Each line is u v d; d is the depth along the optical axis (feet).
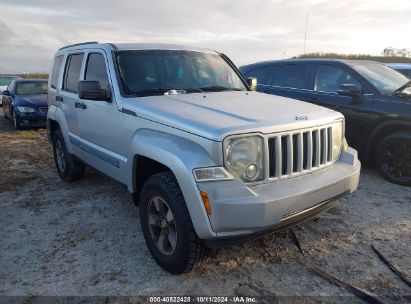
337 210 14.46
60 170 19.33
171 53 14.90
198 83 14.51
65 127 17.34
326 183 10.28
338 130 11.83
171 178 10.17
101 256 11.69
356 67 19.65
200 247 9.75
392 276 10.17
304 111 11.24
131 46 14.46
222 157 9.07
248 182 9.44
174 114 10.52
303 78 21.58
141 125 11.44
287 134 9.88
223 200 8.81
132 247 12.22
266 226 9.14
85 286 10.18
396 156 17.24
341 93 18.86
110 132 13.25
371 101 18.04
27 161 23.88
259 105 11.71
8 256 11.87
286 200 9.29
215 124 9.52
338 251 11.51
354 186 11.51
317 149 10.73
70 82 17.13
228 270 10.68
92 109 14.34
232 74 16.21
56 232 13.46
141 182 12.33
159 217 10.84
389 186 17.08
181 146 9.76
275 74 23.31
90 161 15.46
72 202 16.30
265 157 9.53
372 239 12.19
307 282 10.03
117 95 12.75
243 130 9.26
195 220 9.20
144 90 13.16
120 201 16.26
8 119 44.73
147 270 10.86
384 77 19.56
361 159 18.85
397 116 17.02
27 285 10.30
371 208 14.62
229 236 9.11
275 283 10.03
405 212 14.23
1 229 13.85
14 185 18.92
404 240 12.09
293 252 11.51
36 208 15.76
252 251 11.60
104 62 14.07
